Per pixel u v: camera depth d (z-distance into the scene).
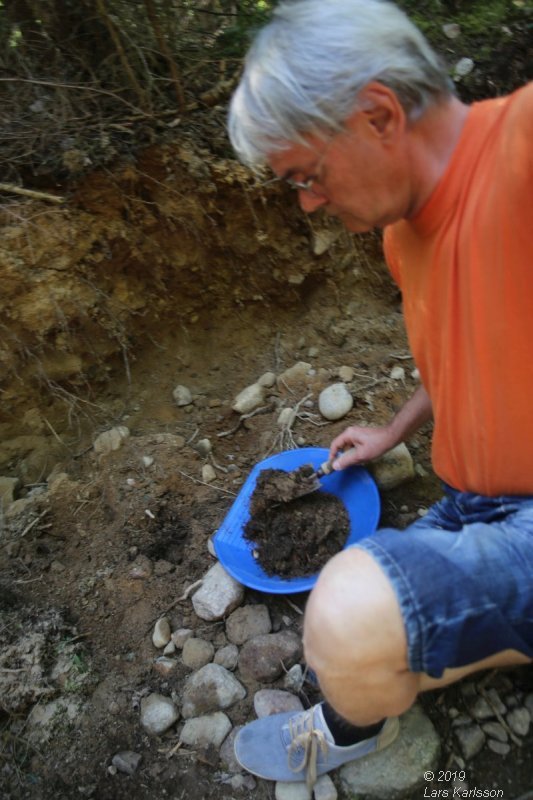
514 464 1.00
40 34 1.82
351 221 1.02
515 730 1.24
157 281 2.01
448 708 1.28
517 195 0.83
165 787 1.24
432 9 2.16
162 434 1.93
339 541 1.53
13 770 1.28
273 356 2.18
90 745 1.31
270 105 0.84
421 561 0.83
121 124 1.81
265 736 1.21
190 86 1.94
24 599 1.55
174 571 1.59
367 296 2.20
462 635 0.83
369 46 0.80
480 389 0.97
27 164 1.73
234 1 2.02
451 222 0.93
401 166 0.90
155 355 2.12
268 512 1.56
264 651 1.37
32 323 1.82
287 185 1.95
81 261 1.84
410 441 1.78
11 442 1.95
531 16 2.06
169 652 1.43
